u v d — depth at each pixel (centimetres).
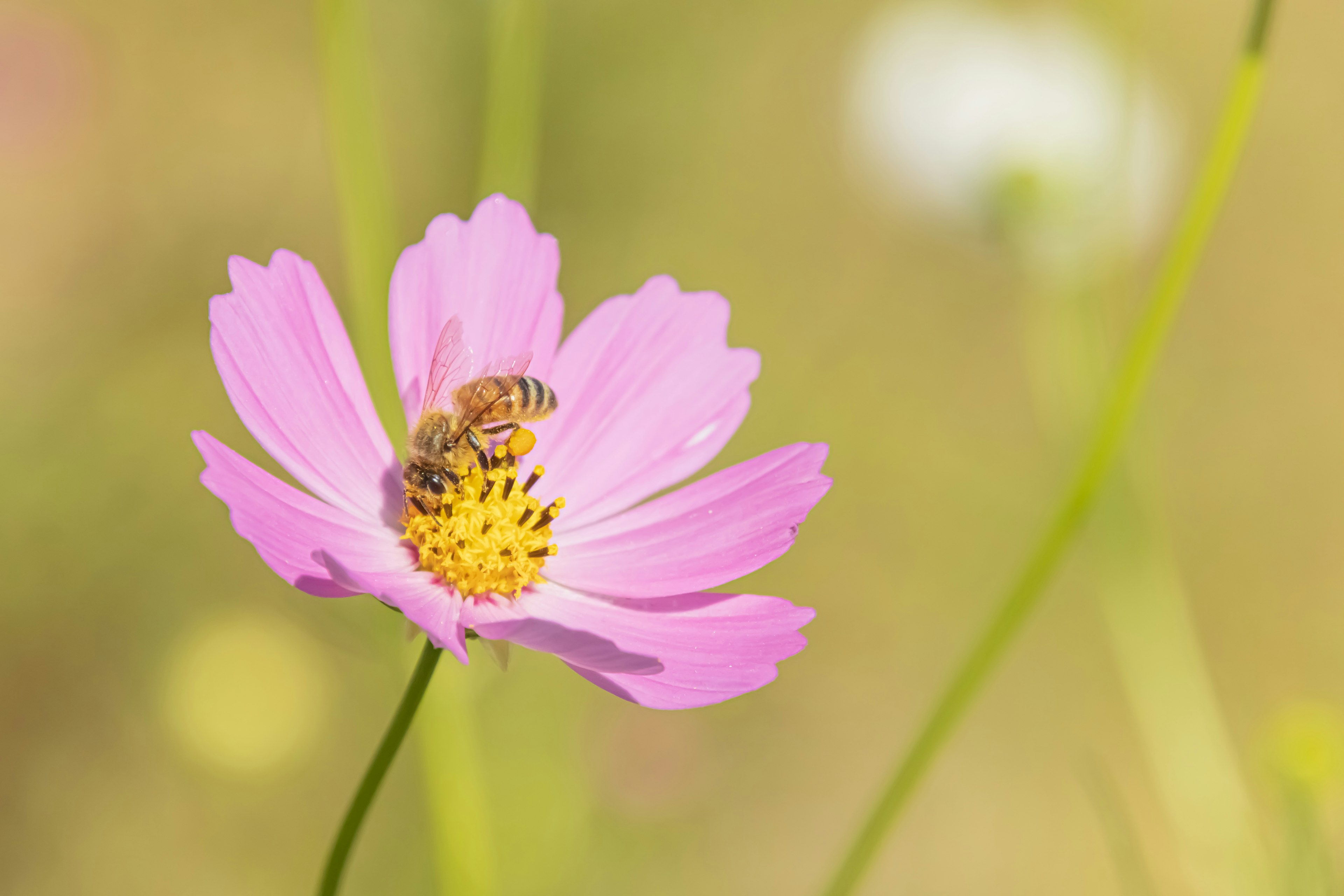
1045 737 67
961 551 69
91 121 73
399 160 66
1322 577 73
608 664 37
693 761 53
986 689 68
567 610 39
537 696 48
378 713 53
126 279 69
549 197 69
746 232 73
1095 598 68
